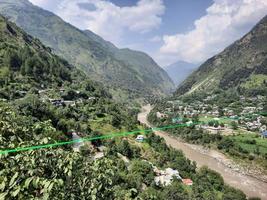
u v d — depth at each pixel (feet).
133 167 285.23
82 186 30.45
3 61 552.00
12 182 24.89
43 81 570.87
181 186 278.46
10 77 498.69
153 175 285.64
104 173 33.40
